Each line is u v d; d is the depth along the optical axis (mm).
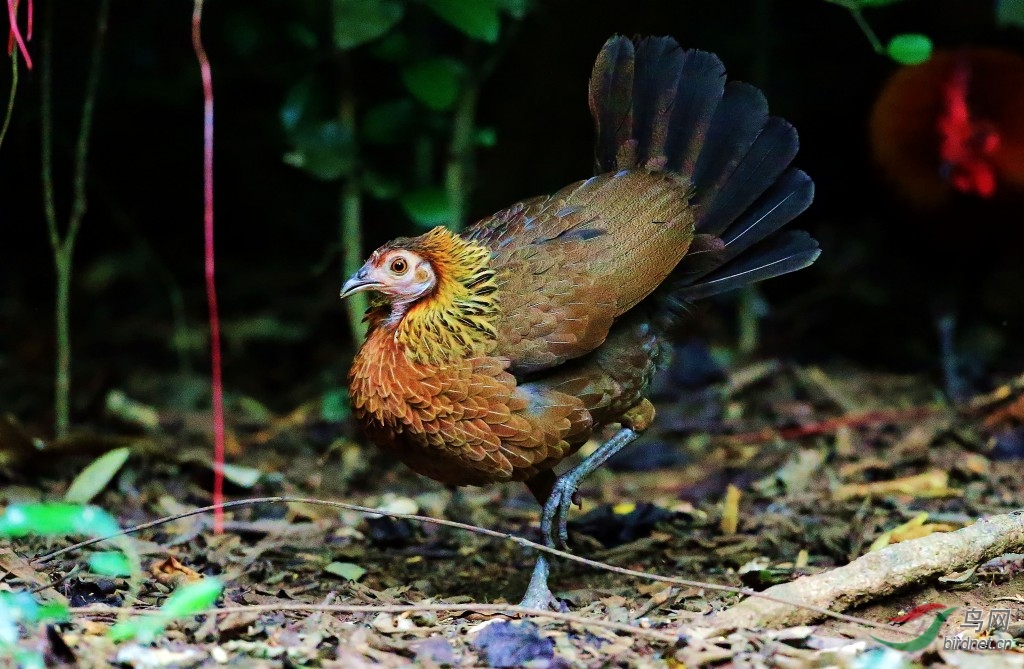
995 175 12977
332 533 9234
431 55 12797
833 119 17141
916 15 16047
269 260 18844
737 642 6211
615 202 8055
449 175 12688
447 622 6957
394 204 16094
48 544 8234
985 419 11977
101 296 18203
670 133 8539
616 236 7852
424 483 11055
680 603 7414
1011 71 12875
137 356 16281
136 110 16859
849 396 13320
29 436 10508
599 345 7676
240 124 17312
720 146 8445
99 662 5719
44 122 10852
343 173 11633
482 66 13359
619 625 6188
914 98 13273
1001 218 13289
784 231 8602
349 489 10859
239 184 18344
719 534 9203
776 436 12141
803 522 9289
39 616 5801
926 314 16188
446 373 7273
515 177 17438
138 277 18328
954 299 14344
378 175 11969
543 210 8125
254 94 16844
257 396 15055
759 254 8570
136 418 12812
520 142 17359
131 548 8188
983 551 7293
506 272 7598
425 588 8117
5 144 14938
